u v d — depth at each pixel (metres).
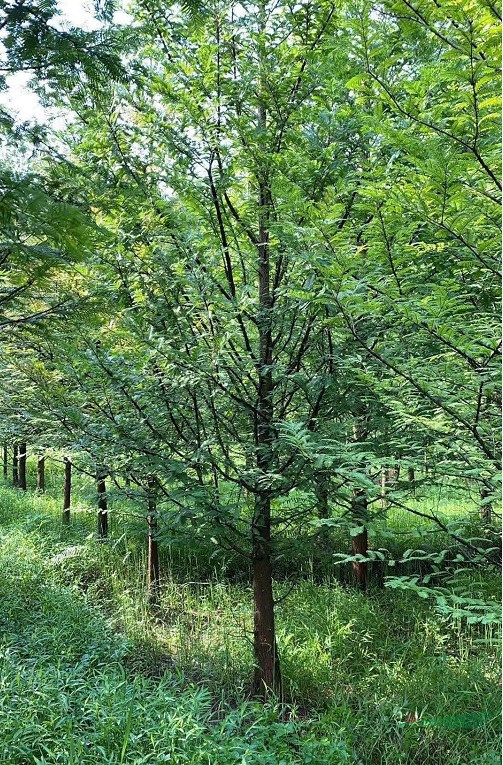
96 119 3.73
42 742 3.22
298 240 2.77
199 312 3.67
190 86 3.59
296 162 3.47
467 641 5.43
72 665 4.61
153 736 3.27
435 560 2.55
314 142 3.63
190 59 3.54
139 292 3.64
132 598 6.54
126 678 4.35
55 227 1.90
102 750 3.04
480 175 2.25
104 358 3.87
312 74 3.51
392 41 2.62
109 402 4.07
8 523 9.73
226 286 4.21
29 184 1.97
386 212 2.34
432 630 5.37
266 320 3.90
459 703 4.21
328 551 6.93
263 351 4.21
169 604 6.54
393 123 2.72
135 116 4.16
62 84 2.43
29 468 18.06
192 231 3.65
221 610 6.39
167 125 3.76
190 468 4.33
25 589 6.28
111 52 2.41
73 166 2.33
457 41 1.92
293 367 4.09
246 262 4.45
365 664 5.01
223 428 4.45
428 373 2.52
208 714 3.70
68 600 5.99
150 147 3.89
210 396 3.81
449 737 3.79
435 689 4.39
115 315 3.36
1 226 1.95
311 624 5.66
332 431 3.68
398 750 3.63
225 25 3.66
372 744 3.72
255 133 3.49
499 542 2.82
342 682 4.71
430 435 2.94
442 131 1.99
